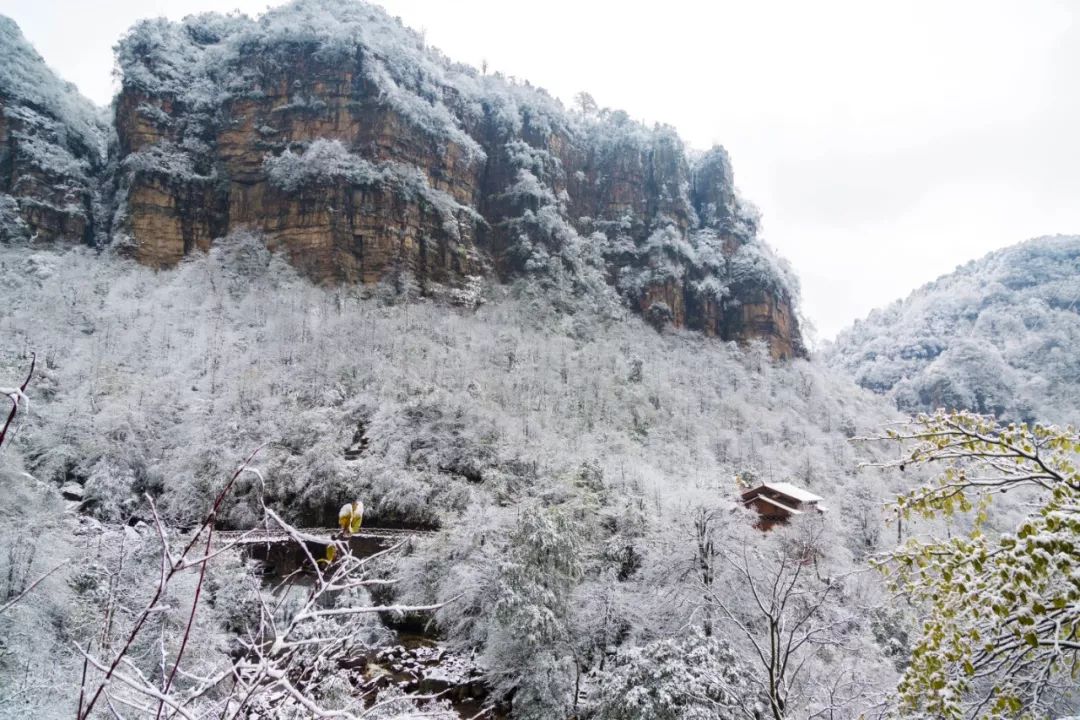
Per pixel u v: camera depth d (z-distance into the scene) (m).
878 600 23.14
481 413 58.12
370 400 60.16
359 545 42.19
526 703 23.72
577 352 88.25
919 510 5.79
